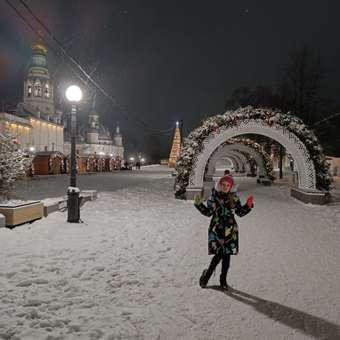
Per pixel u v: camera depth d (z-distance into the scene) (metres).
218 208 4.68
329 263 5.87
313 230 8.71
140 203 13.50
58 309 3.87
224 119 14.97
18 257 5.74
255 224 9.45
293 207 12.97
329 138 31.11
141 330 3.47
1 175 9.40
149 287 4.62
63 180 28.38
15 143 10.11
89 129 89.88
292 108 25.70
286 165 49.47
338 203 14.20
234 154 33.25
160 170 59.28
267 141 31.73
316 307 4.10
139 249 6.57
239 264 5.77
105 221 9.35
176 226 9.00
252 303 4.18
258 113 14.87
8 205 8.03
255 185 23.34
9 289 4.39
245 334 3.45
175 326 3.57
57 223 8.70
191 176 15.00
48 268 5.23
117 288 4.56
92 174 42.47
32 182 24.84
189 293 4.46
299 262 5.91
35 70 69.06
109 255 6.07
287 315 3.87
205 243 7.20
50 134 67.06
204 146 14.98
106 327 3.48
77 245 6.66
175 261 5.86
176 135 55.62
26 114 60.16
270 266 5.67
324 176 14.67
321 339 3.38
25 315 3.69
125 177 33.59
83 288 4.51
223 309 3.99
